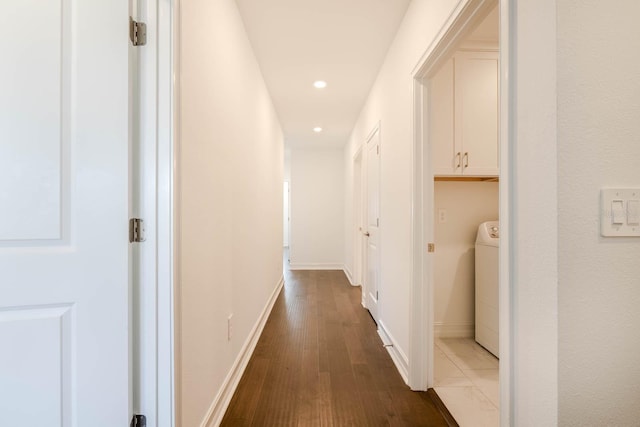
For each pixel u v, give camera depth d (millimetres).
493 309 2297
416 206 1824
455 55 2252
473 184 2635
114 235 995
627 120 787
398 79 2172
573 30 773
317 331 2787
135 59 1061
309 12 2014
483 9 1223
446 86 2256
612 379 784
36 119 930
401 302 2080
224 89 1691
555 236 773
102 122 983
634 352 788
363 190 3688
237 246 1966
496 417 1580
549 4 781
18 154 923
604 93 782
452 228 2631
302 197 5996
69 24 961
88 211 979
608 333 783
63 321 967
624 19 788
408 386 1869
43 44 932
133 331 1065
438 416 1587
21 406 940
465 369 2084
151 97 1066
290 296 4016
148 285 1072
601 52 781
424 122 1824
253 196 2477
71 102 964
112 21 986
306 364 2152
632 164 789
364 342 2539
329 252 6020
